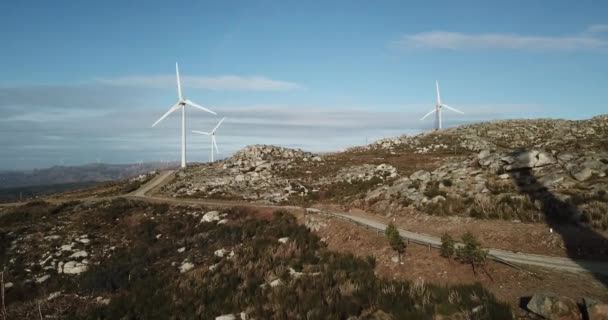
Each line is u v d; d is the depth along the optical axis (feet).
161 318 102.42
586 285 73.77
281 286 104.63
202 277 124.06
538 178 136.46
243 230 165.48
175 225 196.24
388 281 95.09
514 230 107.65
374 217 152.87
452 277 88.28
